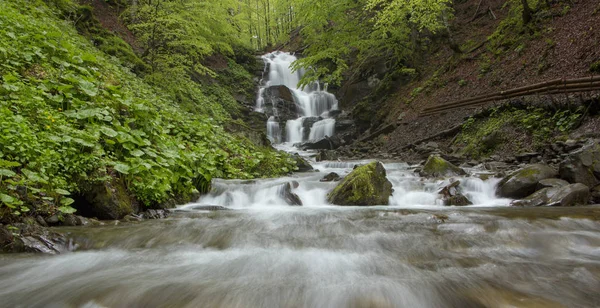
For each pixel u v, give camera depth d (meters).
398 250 3.90
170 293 2.86
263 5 36.41
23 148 4.50
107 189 5.18
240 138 12.12
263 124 20.88
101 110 6.10
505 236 4.25
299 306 2.67
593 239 4.14
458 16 20.83
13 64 6.39
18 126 4.72
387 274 3.26
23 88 5.73
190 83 14.19
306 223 4.98
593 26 11.15
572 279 3.12
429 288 2.93
